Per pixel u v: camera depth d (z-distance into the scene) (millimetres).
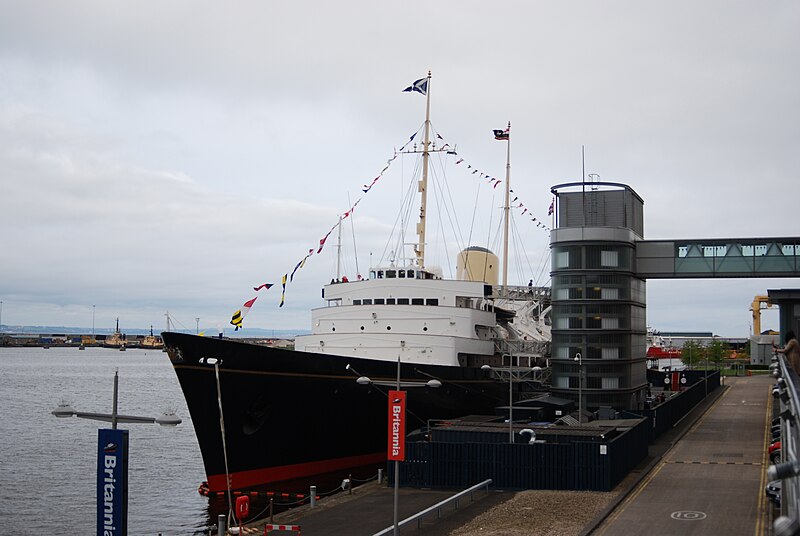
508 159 75750
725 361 165125
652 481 38031
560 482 36406
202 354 38156
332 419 45031
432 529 29891
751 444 49750
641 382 62000
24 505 47500
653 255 60312
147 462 63250
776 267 58969
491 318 58156
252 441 41031
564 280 57844
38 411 104812
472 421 48719
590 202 60469
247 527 33062
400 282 55438
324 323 55969
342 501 35906
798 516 8719
